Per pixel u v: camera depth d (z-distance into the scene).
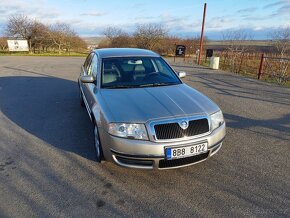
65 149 3.76
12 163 3.37
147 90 3.49
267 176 3.07
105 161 3.33
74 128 4.58
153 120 2.73
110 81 3.79
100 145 3.19
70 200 2.62
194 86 8.86
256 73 12.77
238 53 17.78
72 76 11.25
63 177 3.04
